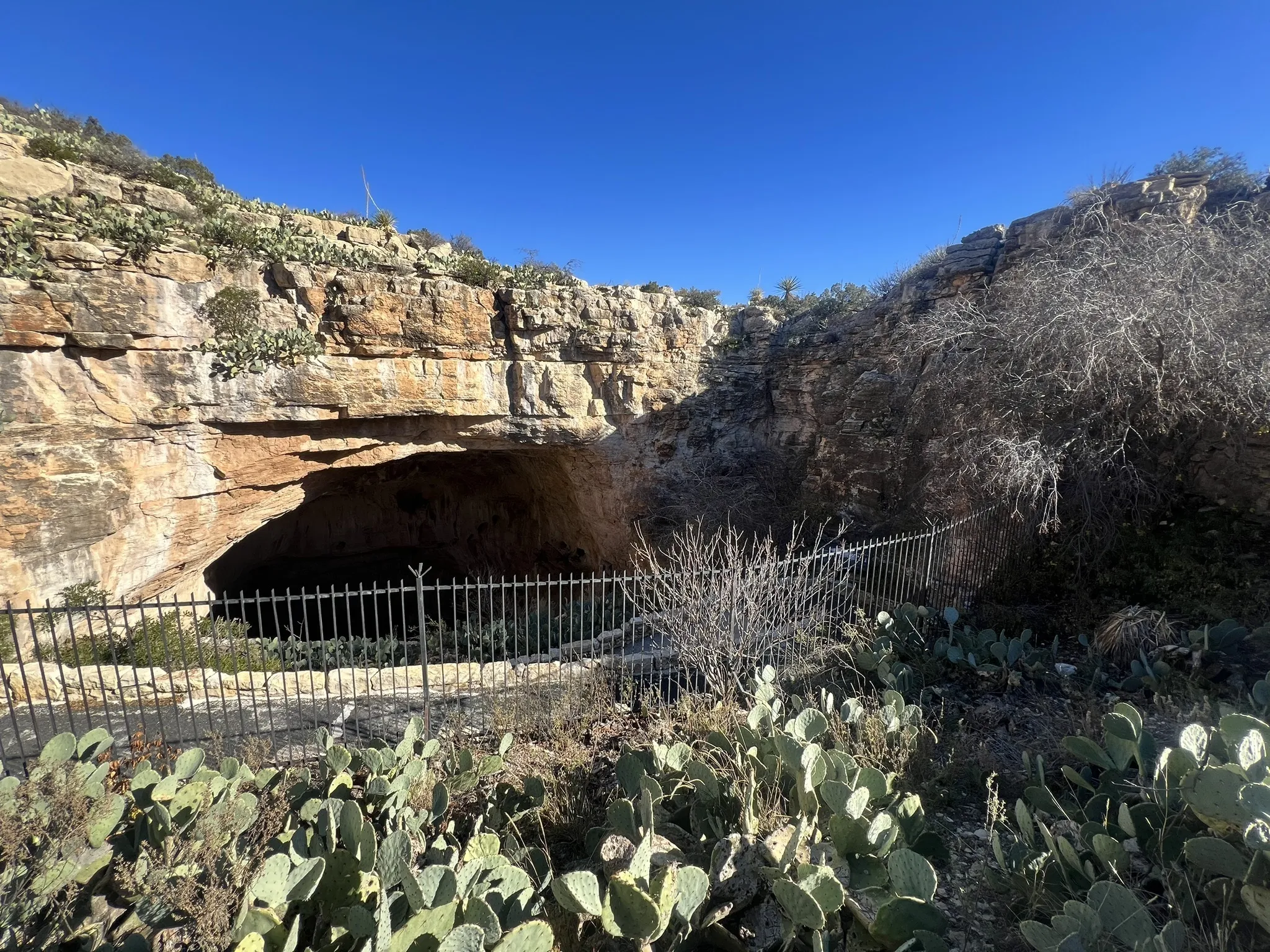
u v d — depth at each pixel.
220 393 11.92
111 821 3.57
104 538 10.60
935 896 3.50
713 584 6.46
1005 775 4.72
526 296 14.38
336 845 3.69
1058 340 7.66
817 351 15.49
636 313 15.55
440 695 7.05
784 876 3.02
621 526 17.17
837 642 7.21
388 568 24.70
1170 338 7.03
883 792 3.81
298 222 13.92
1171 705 5.20
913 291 13.04
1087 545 7.73
